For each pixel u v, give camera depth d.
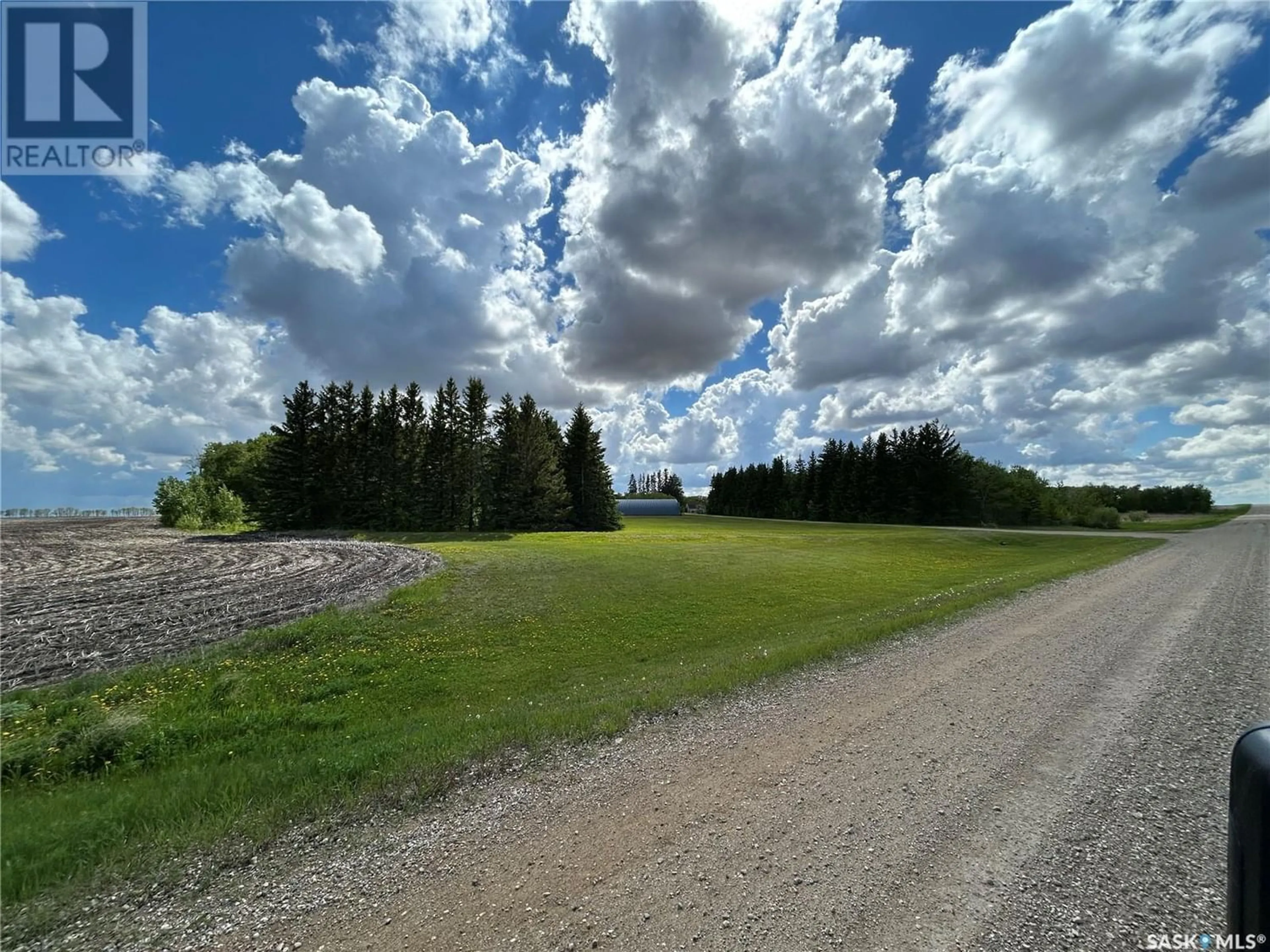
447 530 49.62
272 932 2.74
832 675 7.19
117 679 8.59
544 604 14.87
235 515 56.81
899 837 3.45
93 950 2.66
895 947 2.55
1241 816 2.29
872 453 79.62
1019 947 2.53
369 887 3.08
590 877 3.12
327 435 50.81
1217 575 17.45
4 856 3.37
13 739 6.34
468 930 2.72
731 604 15.58
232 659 9.77
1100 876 3.04
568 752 4.87
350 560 22.61
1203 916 2.70
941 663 7.66
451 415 53.53
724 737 5.18
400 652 10.73
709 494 121.38
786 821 3.67
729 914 2.79
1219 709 5.68
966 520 70.00
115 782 5.34
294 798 4.08
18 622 12.42
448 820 3.76
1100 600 12.93
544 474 52.25
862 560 27.17
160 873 3.21
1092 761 4.52
